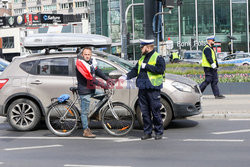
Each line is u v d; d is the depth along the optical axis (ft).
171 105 38.34
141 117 38.42
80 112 37.14
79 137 36.24
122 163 25.89
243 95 66.44
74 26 363.56
